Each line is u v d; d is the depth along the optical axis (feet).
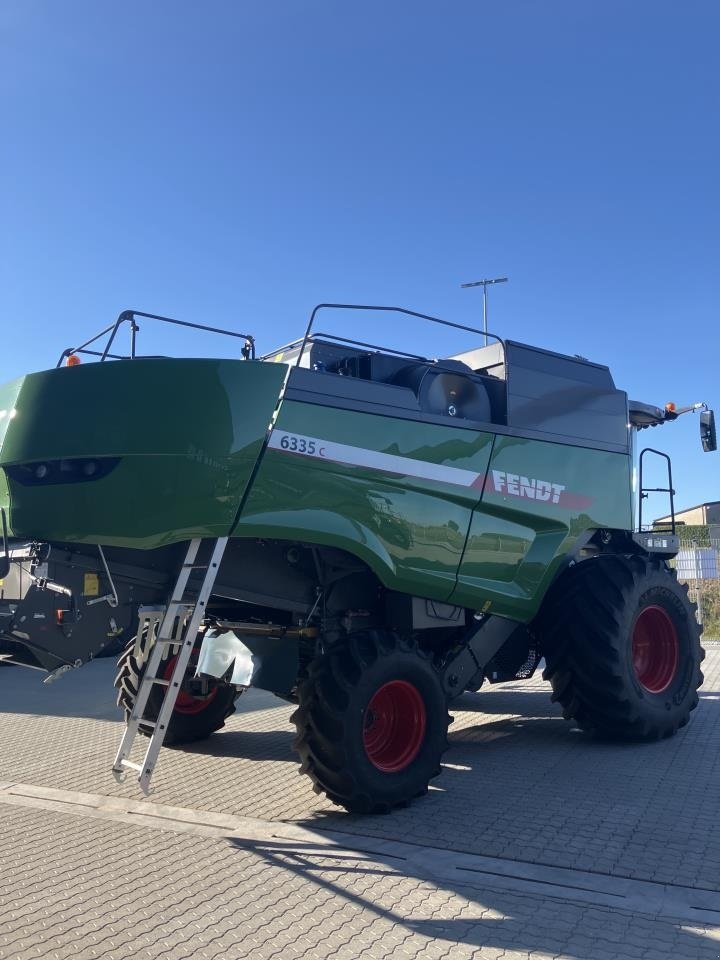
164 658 15.55
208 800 16.98
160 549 15.48
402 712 16.81
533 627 21.70
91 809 16.55
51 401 14.84
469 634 19.20
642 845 13.70
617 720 20.58
